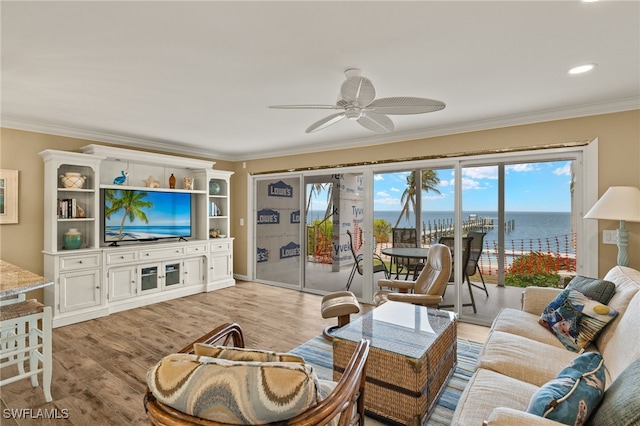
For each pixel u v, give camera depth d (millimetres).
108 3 1626
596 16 1744
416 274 4305
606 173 3111
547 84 2680
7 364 2195
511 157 3648
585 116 3207
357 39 1989
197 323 3754
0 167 3686
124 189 4445
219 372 953
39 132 3955
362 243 4781
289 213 5566
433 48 2098
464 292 3959
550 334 2193
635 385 1012
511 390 1502
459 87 2748
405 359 1941
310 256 5324
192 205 5465
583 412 1073
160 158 4707
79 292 3828
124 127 4086
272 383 927
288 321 3828
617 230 2922
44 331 2199
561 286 3416
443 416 2078
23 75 2494
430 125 3936
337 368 2221
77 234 3947
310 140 4828
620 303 1958
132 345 3131
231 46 2074
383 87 2746
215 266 5410
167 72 2453
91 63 2301
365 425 2012
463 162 3943
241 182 6199
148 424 1991
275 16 1748
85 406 2164
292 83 2670
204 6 1655
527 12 1712
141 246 4418
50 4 1627
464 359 2865
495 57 2223
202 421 952
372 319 2592
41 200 3963
